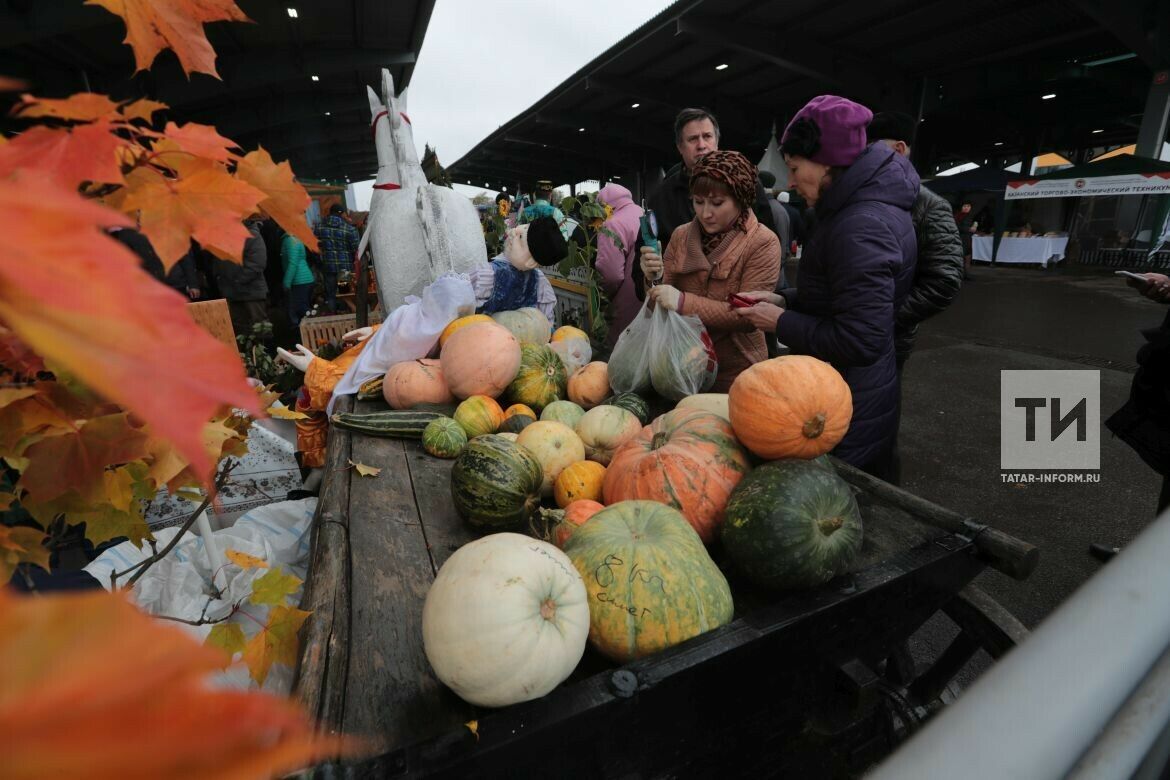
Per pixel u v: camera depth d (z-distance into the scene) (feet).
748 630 4.24
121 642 0.62
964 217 51.03
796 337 7.23
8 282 0.69
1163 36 42.96
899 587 4.90
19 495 3.39
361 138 106.01
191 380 0.73
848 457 7.55
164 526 9.28
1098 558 11.30
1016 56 50.55
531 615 3.76
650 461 5.76
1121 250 58.75
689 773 4.42
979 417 18.57
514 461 5.99
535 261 12.16
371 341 10.65
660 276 9.53
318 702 3.81
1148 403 8.25
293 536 7.56
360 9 46.80
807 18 43.32
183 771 0.56
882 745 5.68
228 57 51.57
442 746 3.43
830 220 6.97
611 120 82.33
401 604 4.91
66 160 1.57
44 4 29.99
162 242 1.98
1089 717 1.40
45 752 0.53
